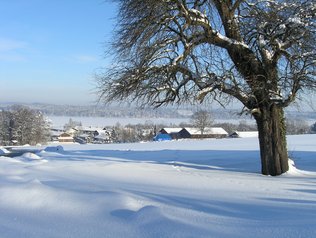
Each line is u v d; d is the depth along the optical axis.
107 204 6.64
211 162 19.84
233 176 13.84
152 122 121.81
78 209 6.52
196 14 13.98
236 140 46.97
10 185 8.35
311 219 5.64
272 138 15.05
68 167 14.86
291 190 9.68
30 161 17.56
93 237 5.13
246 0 14.97
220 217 5.89
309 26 13.65
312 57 13.52
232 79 14.23
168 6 13.80
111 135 103.06
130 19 14.73
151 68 14.79
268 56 14.69
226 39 14.65
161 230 5.17
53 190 7.81
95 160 19.86
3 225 5.79
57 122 171.62
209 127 84.50
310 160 20.20
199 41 14.45
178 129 92.94
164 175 13.34
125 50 15.09
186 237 4.88
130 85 15.16
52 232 5.41
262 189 9.84
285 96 14.73
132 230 5.30
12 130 95.75
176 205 6.78
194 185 10.59
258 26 14.48
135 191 8.38
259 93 14.84
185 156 23.44
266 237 4.80
